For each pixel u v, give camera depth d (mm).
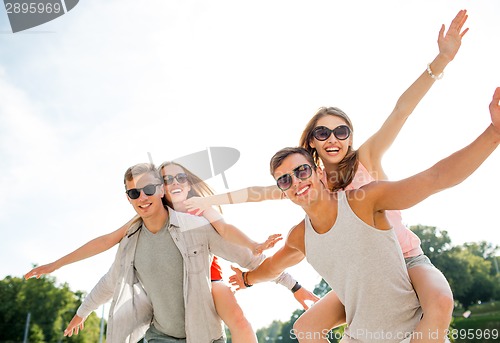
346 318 3266
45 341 71750
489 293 56812
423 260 3406
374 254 2930
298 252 3555
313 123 3848
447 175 2588
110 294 4203
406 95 3658
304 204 3078
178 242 3807
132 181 3822
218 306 3828
